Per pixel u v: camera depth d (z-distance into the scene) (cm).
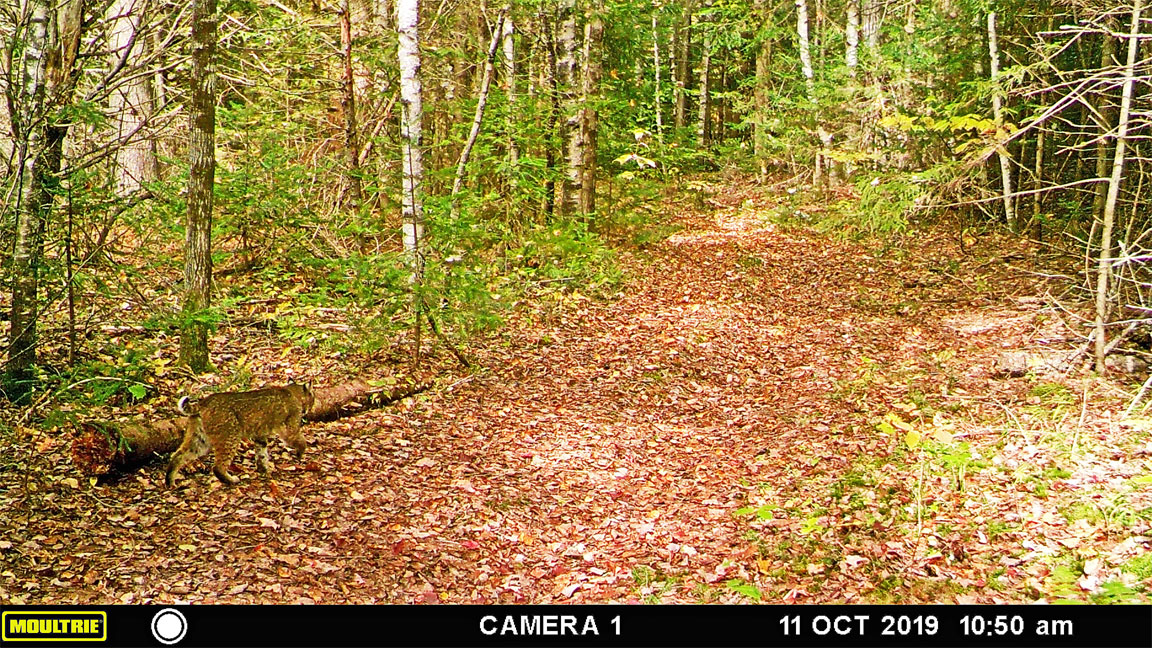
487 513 695
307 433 790
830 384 1011
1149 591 515
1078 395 869
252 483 686
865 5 2122
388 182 1211
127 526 598
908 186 1095
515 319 1198
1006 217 1688
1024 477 689
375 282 962
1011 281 1384
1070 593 527
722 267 1583
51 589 517
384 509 680
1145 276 1144
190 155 800
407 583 586
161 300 943
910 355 1093
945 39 1794
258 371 877
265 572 569
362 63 1378
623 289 1393
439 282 966
